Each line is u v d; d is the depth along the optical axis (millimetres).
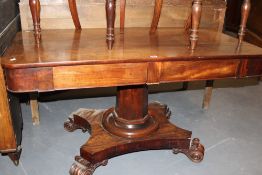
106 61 1024
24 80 983
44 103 2035
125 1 1596
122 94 1439
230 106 2117
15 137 1283
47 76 999
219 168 1422
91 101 2107
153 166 1432
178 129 1530
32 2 1174
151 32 1549
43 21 1615
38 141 1586
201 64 1156
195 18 1143
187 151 1483
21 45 1179
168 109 1833
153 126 1506
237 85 2539
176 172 1391
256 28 2992
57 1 1601
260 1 2902
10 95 1256
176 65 1124
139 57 1066
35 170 1361
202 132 1741
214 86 2498
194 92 2344
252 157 1518
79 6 1640
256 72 1251
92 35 1406
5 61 970
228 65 1194
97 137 1433
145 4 1757
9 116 1212
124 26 1733
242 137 1704
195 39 1177
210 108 2068
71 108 1983
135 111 1465
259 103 2191
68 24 1657
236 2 4020
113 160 1467
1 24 1273
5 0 1387
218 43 1356
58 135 1654
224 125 1836
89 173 1303
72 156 1478
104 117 1595
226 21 4211
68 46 1183
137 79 1099
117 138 1432
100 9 1678
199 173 1386
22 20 1573
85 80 1043
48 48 1144
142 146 1446
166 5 1798
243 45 1331
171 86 2443
